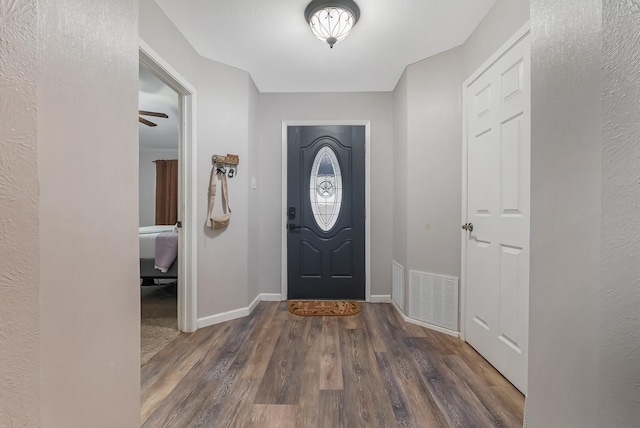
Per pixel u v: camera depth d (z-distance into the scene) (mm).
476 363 1893
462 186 2252
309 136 3309
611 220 521
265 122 3287
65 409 600
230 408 1441
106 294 734
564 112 653
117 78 776
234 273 2732
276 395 1543
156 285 3816
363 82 3029
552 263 703
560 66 667
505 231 1753
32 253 489
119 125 786
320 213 3326
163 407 1448
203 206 2498
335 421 1352
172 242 3143
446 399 1515
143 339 2244
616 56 506
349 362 1893
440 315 2406
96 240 695
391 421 1351
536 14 762
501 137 1805
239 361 1904
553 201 697
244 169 2820
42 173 537
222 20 2043
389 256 3250
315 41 2295
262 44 2336
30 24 485
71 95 613
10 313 460
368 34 2184
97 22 696
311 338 2270
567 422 649
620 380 506
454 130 2330
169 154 6070
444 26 2078
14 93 464
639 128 471
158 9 1899
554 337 696
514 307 1662
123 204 804
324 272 3324
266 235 3305
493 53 1874
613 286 518
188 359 1931
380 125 3246
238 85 2754
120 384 789
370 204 3260
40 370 522
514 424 1335
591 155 568
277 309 2982
